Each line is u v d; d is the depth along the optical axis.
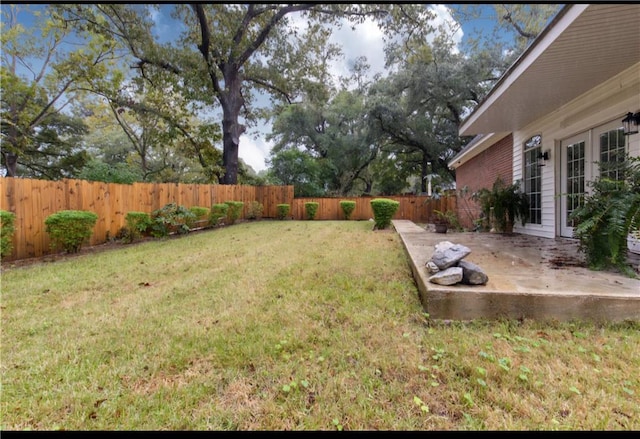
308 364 1.91
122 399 1.63
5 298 3.21
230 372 1.85
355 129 20.89
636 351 1.92
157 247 6.43
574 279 2.77
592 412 1.46
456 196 12.84
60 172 19.69
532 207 6.56
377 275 3.81
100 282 3.80
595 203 2.99
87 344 2.21
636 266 3.19
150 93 14.47
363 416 1.49
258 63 15.45
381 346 2.09
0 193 4.94
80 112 20.08
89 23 12.03
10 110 14.95
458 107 17.11
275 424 1.46
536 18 13.70
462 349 2.00
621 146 4.21
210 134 15.35
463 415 1.47
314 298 3.03
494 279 2.78
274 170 19.56
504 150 7.93
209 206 11.09
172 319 2.62
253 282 3.64
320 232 8.83
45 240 5.59
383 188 24.81
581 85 4.41
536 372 1.75
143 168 19.86
